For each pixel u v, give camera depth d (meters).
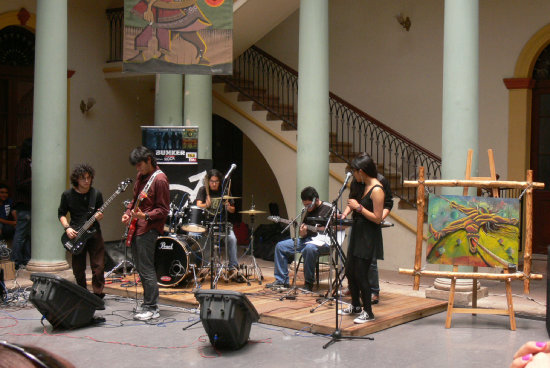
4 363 0.63
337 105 12.43
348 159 11.11
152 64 7.90
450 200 6.11
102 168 11.81
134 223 6.37
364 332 5.73
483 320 6.42
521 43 10.69
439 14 11.51
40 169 8.11
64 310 5.75
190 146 8.36
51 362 0.65
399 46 11.92
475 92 7.21
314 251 7.15
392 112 12.02
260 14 9.58
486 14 10.97
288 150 10.62
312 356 5.09
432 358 5.04
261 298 6.96
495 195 6.07
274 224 12.06
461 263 6.08
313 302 6.76
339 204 10.09
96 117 11.66
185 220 7.74
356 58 12.37
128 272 8.63
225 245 7.73
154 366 4.83
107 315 6.54
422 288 8.15
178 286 7.51
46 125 8.08
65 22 8.19
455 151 7.19
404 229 9.48
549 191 10.70
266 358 5.05
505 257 6.00
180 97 9.27
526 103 10.66
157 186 6.29
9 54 10.73
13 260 9.02
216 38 7.80
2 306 6.93
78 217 6.68
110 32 11.80
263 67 12.42
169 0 7.84
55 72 8.09
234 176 14.00
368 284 5.89
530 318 6.50
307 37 8.34
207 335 5.75
